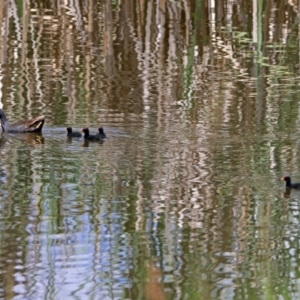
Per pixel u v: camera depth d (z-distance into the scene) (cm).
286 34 5188
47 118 3731
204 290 2181
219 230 2573
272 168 3106
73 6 5528
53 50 4834
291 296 2141
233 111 3844
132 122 3656
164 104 3941
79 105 3916
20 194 2855
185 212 2702
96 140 3428
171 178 3008
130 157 3228
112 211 2703
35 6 5594
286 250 2431
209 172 3062
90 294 2156
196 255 2397
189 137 3472
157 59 4734
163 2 5441
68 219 2642
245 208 2738
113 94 4088
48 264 2314
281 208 2742
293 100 4031
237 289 2178
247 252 2412
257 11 5091
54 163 3175
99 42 4994
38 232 2539
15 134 3562
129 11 5419
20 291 2177
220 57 4794
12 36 5066
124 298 2136
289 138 3462
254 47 4984
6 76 4366
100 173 3061
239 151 3306
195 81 4341
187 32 5178
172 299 2128
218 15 5425
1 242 2467
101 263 2328
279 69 4584
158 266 2317
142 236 2522
